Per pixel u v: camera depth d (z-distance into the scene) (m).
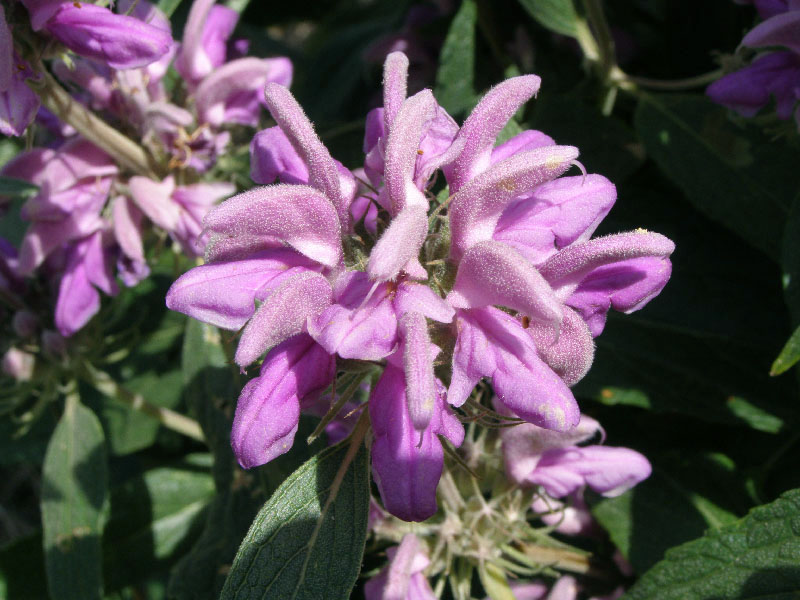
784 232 0.16
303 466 0.11
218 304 0.10
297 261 0.11
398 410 0.10
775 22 0.14
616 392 0.17
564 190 0.11
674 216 0.19
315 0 0.31
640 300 0.11
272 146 0.12
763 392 0.17
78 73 0.16
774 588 0.13
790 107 0.15
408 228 0.09
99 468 0.19
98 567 0.18
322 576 0.11
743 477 0.17
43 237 0.17
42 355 0.19
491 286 0.10
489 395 0.15
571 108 0.19
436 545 0.14
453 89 0.20
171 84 0.18
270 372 0.10
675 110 0.18
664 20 0.22
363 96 0.31
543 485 0.14
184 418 0.21
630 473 0.14
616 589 0.16
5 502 0.29
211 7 0.17
